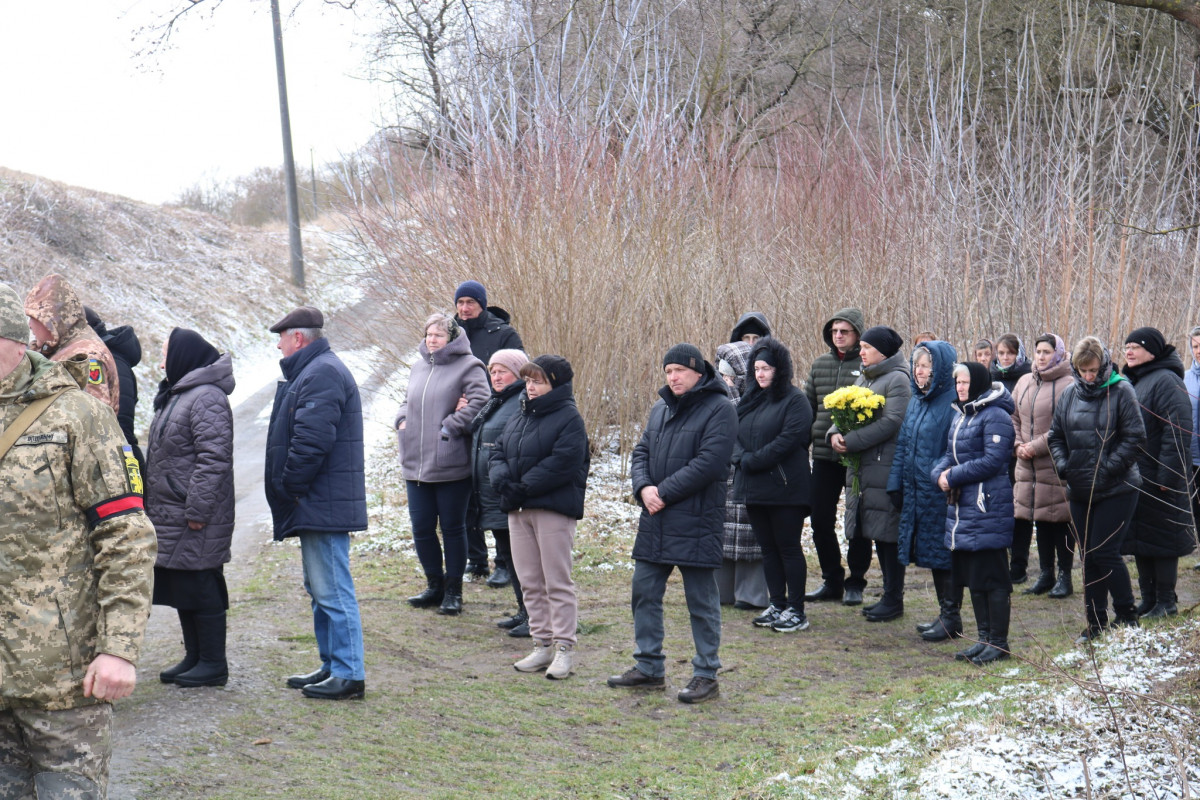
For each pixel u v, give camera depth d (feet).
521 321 34.55
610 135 38.34
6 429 8.79
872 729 14.99
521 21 41.22
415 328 36.70
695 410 17.01
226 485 16.31
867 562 23.82
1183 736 12.79
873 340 22.09
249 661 18.10
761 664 19.15
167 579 16.25
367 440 43.52
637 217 36.55
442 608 22.21
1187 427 20.24
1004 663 18.13
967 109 52.03
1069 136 42.63
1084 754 12.43
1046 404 23.34
